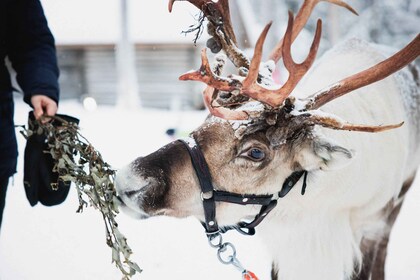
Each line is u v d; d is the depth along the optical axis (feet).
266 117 9.18
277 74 29.94
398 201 13.65
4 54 9.31
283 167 9.45
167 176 9.02
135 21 63.67
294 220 10.32
